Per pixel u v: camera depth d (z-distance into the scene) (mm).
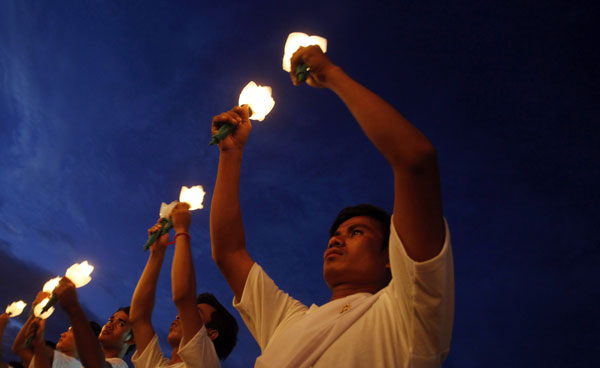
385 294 1748
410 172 1498
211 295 4031
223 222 2309
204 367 2635
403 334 1587
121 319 4246
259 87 2541
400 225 1531
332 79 1743
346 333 1676
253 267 2248
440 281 1482
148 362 3193
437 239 1503
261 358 1765
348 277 2064
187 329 2699
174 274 2822
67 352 4477
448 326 1568
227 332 3818
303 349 1678
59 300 3227
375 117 1569
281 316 2096
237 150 2439
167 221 3303
